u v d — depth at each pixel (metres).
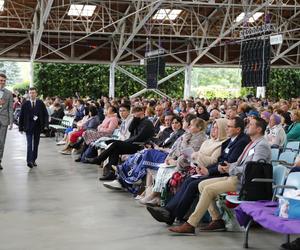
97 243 4.67
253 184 4.64
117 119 10.09
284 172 4.71
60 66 30.58
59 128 14.62
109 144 8.20
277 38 14.48
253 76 15.53
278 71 32.94
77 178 8.20
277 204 4.48
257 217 4.18
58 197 6.71
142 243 4.69
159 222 5.46
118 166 7.23
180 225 5.24
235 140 5.32
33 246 4.56
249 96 21.61
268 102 16.48
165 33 23.31
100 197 6.74
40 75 30.36
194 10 21.62
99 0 19.44
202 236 4.94
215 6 20.31
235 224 5.14
